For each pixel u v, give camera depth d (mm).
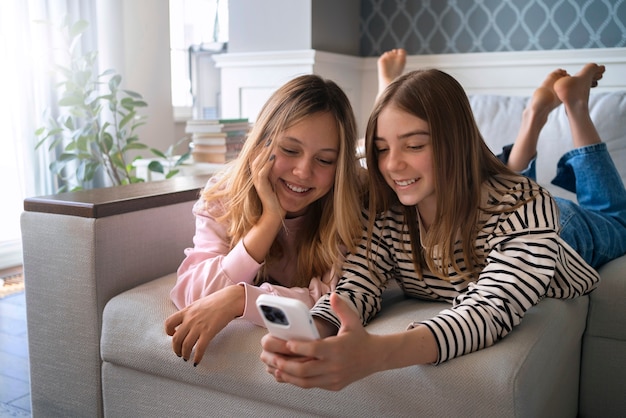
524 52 3191
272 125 1236
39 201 1375
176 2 4078
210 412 1190
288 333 876
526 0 3232
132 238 1400
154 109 3750
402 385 1009
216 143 2707
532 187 1143
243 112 3547
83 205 1324
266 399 1118
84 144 2875
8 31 3039
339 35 3510
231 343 1152
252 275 1250
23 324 2357
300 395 1081
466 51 3402
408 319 1176
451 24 3420
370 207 1235
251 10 3461
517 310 1035
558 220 1135
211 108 4203
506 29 3295
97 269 1327
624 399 1462
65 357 1386
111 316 1289
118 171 3289
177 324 1167
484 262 1169
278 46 3398
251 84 3484
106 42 3379
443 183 1101
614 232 1679
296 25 3318
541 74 3186
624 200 1763
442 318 1003
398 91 1112
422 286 1280
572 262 1275
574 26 3146
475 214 1137
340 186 1236
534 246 1071
